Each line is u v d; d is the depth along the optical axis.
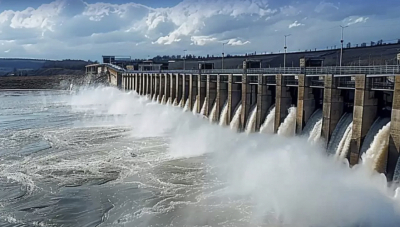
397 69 35.47
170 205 32.59
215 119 68.94
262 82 55.06
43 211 32.44
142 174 40.72
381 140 35.84
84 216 31.34
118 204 33.28
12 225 30.12
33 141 58.03
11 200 34.66
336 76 41.53
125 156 48.06
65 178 40.00
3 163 45.66
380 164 35.53
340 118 43.00
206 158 46.34
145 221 29.97
